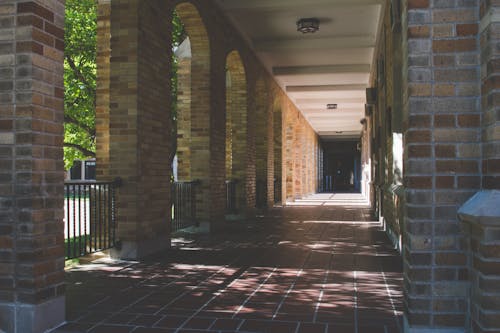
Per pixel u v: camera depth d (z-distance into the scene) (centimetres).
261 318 366
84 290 452
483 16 283
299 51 1191
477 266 275
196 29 843
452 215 295
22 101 327
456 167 295
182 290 452
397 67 704
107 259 609
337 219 1155
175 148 1098
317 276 514
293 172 1878
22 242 327
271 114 1445
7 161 329
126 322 357
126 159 615
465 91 294
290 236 837
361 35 1103
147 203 638
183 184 858
